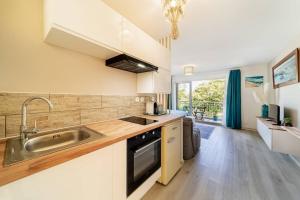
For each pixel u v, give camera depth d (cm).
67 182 77
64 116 130
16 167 62
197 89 623
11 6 101
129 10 164
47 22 103
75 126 138
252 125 450
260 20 189
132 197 122
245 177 189
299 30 218
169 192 159
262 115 383
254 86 445
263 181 180
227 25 201
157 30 210
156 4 154
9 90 100
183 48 296
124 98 197
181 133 214
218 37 241
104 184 97
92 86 154
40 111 115
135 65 170
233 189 164
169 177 178
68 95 133
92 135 111
